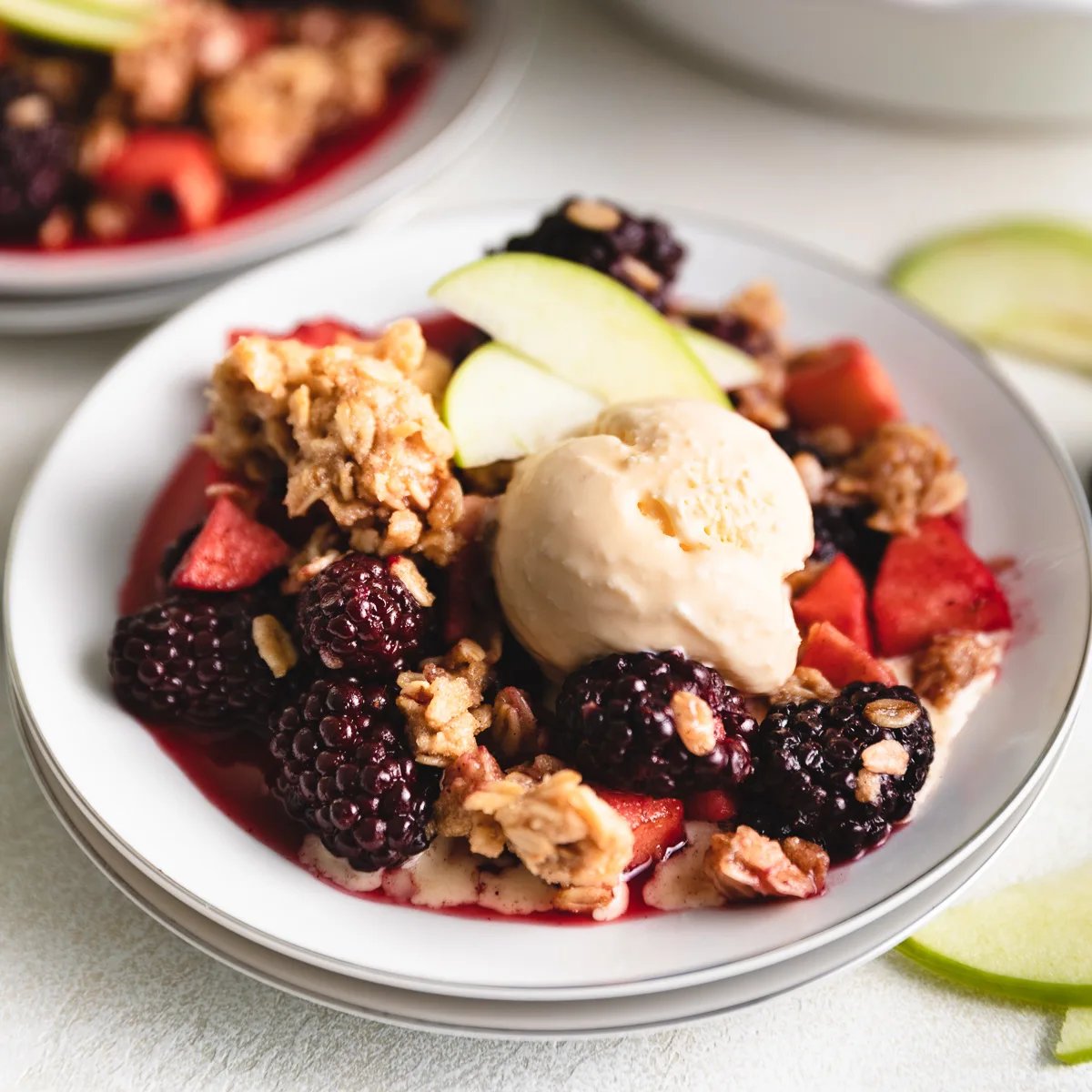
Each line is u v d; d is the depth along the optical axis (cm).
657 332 45
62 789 42
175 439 46
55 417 50
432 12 57
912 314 49
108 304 50
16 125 52
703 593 41
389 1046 41
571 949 40
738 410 47
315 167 55
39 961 41
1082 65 55
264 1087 40
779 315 48
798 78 58
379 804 40
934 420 47
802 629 44
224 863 41
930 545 45
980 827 41
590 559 41
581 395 45
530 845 40
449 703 41
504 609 43
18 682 42
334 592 41
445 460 43
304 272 49
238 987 41
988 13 54
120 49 55
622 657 41
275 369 43
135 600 44
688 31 59
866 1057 41
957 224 56
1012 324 53
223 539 43
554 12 62
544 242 46
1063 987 41
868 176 58
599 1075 41
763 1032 41
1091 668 45
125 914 42
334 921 40
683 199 56
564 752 41
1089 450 50
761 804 41
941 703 43
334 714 41
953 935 42
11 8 54
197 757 42
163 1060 40
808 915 40
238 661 42
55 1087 40
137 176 53
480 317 45
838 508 46
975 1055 41
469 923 40
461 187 56
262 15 58
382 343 44
